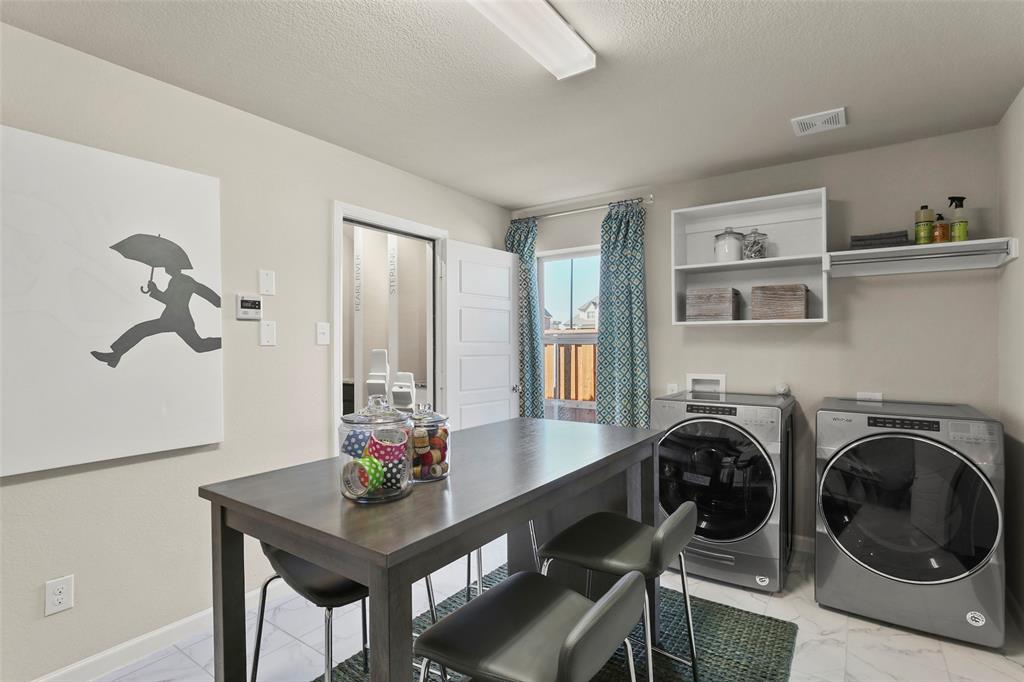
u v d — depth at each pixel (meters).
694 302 3.37
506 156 3.22
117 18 1.85
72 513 2.06
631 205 3.82
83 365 2.05
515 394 4.32
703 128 2.79
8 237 1.87
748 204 3.21
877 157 3.04
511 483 1.42
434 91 2.39
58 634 2.02
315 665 2.14
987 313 2.75
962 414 2.41
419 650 1.21
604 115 2.64
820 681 2.02
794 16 1.82
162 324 2.28
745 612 2.56
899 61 2.12
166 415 2.29
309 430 2.91
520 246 4.38
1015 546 2.43
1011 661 2.14
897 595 2.38
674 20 1.85
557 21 1.81
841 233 3.14
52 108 2.00
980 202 2.77
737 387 3.46
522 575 1.55
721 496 2.86
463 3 1.77
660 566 1.53
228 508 1.34
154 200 2.26
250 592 2.65
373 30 1.93
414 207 3.58
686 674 2.07
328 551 1.12
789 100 2.47
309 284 2.92
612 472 1.82
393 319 4.95
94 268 2.08
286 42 2.01
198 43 2.02
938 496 2.31
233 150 2.58
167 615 2.32
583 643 0.96
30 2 1.76
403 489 1.29
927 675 2.06
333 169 3.04
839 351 3.14
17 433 1.89
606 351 3.90
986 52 2.04
